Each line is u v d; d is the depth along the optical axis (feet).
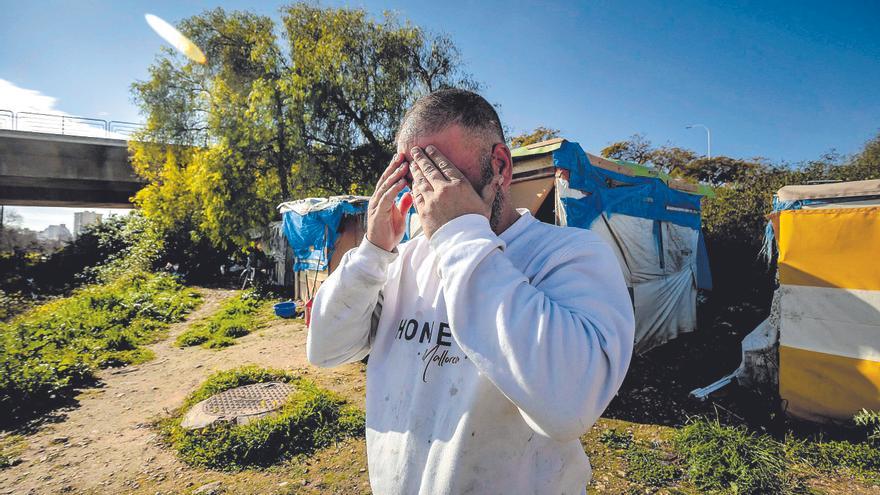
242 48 52.75
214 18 53.62
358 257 3.33
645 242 21.80
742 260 31.27
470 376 2.69
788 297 13.69
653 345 21.95
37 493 10.61
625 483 10.46
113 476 11.27
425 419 2.84
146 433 13.82
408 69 54.54
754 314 26.91
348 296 3.33
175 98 56.39
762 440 11.86
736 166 53.57
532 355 2.19
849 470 10.64
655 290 22.17
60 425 14.52
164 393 17.46
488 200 2.94
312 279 33.86
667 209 23.98
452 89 3.10
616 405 15.11
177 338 27.55
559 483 2.78
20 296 45.96
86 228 69.41
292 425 13.08
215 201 47.80
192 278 57.98
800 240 13.53
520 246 3.02
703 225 34.88
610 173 20.11
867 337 12.19
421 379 2.93
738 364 18.98
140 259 57.00
